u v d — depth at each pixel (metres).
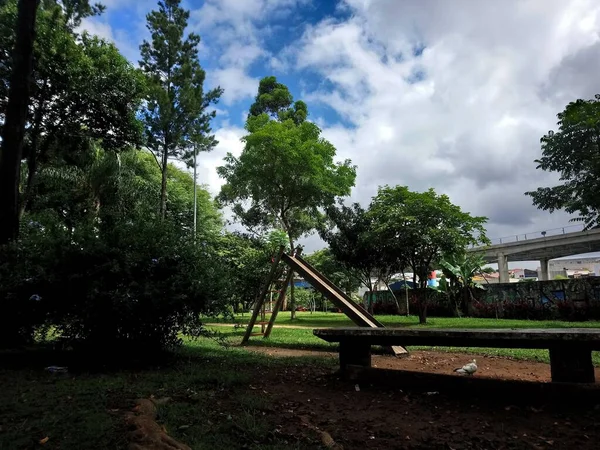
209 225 35.00
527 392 4.26
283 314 30.48
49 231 6.20
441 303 24.55
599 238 33.62
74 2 15.46
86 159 19.52
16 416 3.44
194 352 7.59
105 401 3.84
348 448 3.15
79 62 14.70
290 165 22.44
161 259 6.00
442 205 17.64
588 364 4.17
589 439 3.28
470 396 4.52
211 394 4.32
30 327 6.36
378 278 27.47
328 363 6.87
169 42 20.33
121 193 21.45
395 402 4.39
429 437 3.37
